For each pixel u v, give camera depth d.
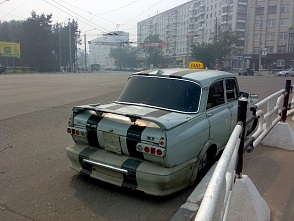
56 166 4.45
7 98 12.59
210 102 4.14
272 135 5.51
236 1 81.25
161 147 3.12
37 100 12.05
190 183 3.65
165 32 116.38
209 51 66.88
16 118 8.09
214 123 4.00
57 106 10.46
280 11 67.75
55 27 79.25
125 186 3.37
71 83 23.47
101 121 3.61
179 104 3.90
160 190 3.25
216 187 1.51
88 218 3.03
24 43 69.12
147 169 3.21
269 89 18.30
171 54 111.25
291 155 5.04
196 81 4.05
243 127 2.90
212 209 1.34
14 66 65.56
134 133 3.29
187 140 3.40
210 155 4.16
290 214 3.07
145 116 3.35
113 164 3.39
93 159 3.56
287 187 3.73
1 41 65.12
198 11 98.00
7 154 4.98
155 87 4.23
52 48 72.25
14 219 2.97
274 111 5.26
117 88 18.56
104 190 3.66
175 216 2.99
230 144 2.19
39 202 3.33
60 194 3.53
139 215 3.11
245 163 4.61
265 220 2.83
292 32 65.19
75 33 82.81
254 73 61.25
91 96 13.74
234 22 82.50
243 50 83.31
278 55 67.38
